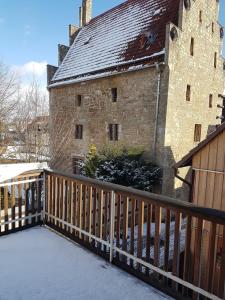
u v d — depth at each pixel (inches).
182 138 579.8
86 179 153.4
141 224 127.3
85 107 689.0
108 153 547.2
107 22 776.3
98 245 150.7
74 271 132.5
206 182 298.8
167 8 599.5
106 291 117.5
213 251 102.7
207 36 642.2
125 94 589.9
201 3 605.9
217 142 288.0
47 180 186.9
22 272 130.0
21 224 180.5
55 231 180.4
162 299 113.4
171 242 233.9
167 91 518.3
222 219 96.7
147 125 552.1
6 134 755.4
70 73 749.9
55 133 770.8
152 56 537.6
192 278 112.7
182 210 109.6
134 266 138.4
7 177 168.7
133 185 500.1
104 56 671.8
